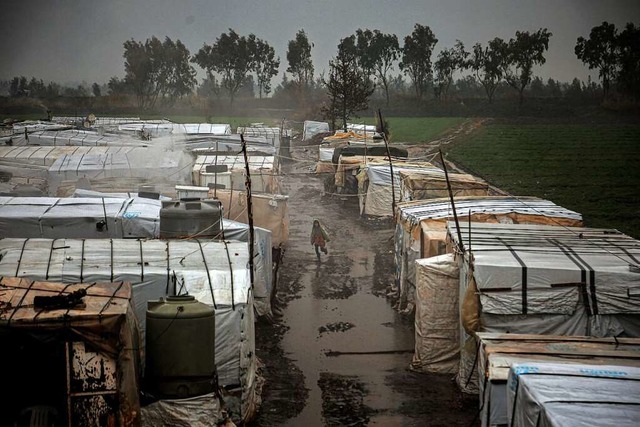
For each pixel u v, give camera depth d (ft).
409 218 67.05
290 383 48.14
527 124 313.12
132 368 32.99
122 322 32.30
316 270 82.02
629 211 119.14
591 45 366.02
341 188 128.67
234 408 40.29
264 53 420.77
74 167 100.32
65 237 58.54
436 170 110.83
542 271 43.29
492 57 376.89
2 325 31.04
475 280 43.62
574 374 29.91
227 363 40.63
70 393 32.14
